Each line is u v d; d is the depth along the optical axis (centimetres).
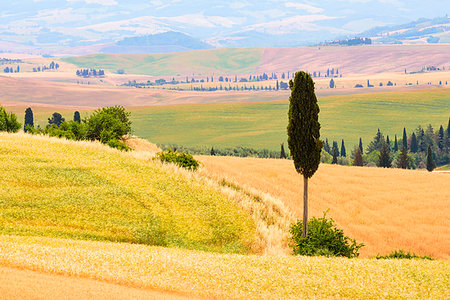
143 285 2877
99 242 4272
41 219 4872
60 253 3309
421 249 6406
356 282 3131
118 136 11350
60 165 6444
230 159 11612
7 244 3447
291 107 5253
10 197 5194
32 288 2441
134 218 5334
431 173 11144
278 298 2825
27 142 7519
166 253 3775
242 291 2900
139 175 6700
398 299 2905
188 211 5875
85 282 2752
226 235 5538
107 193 5797
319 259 3728
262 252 5353
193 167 7888
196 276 3088
